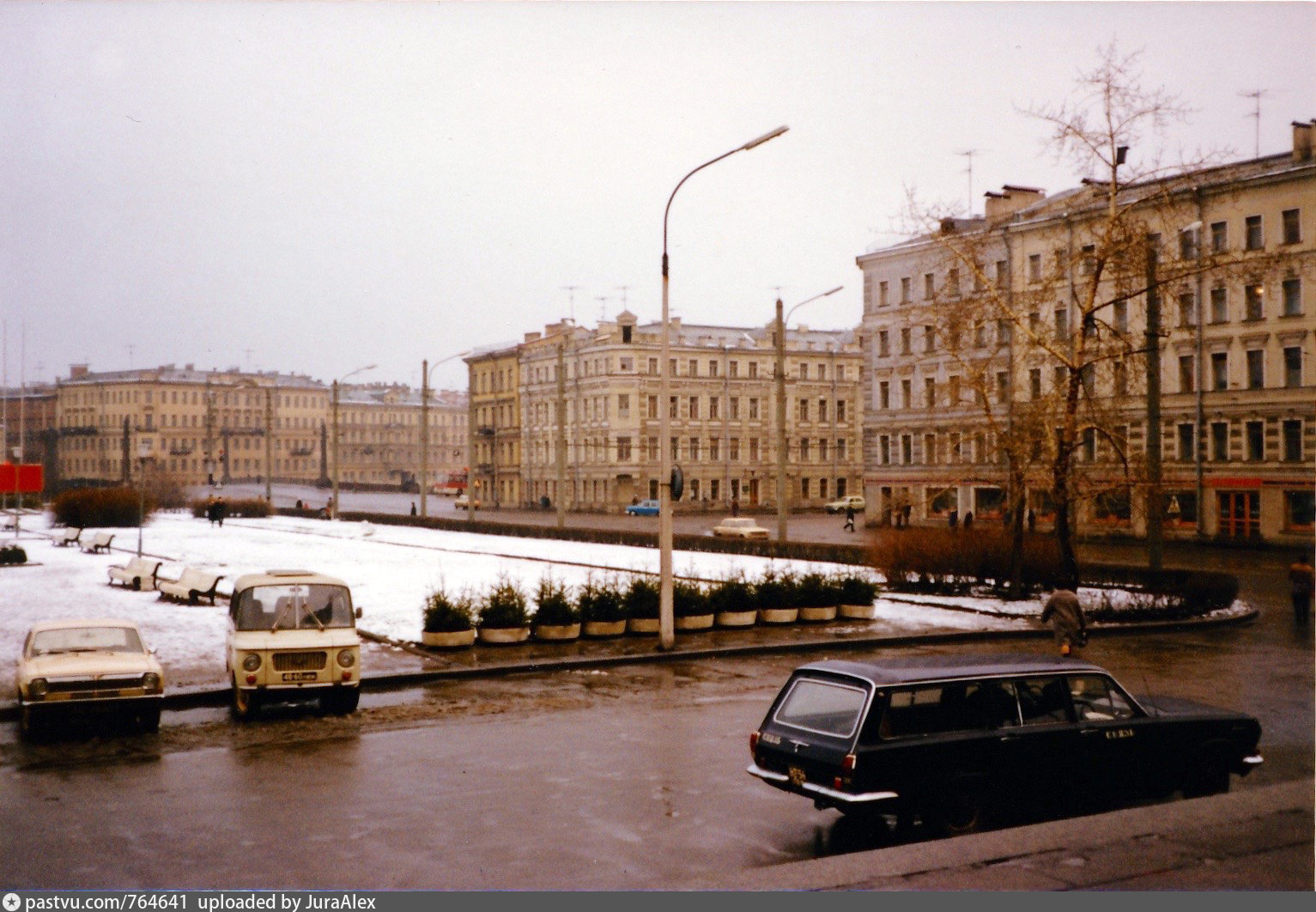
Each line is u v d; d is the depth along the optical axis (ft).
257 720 51.21
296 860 30.37
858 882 25.20
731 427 333.42
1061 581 98.73
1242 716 36.83
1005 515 107.76
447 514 331.36
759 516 300.61
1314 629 85.46
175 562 143.13
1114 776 34.30
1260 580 124.16
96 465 479.00
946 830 31.65
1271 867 26.00
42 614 86.69
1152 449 97.91
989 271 207.31
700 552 163.32
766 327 357.20
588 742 45.98
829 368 349.20
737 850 31.45
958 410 217.36
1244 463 177.68
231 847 31.53
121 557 150.82
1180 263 99.66
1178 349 186.39
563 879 28.84
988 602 98.58
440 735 47.52
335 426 270.87
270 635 52.24
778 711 34.09
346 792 37.78
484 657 68.39
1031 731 33.09
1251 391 176.55
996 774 32.48
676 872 29.50
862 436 354.74
